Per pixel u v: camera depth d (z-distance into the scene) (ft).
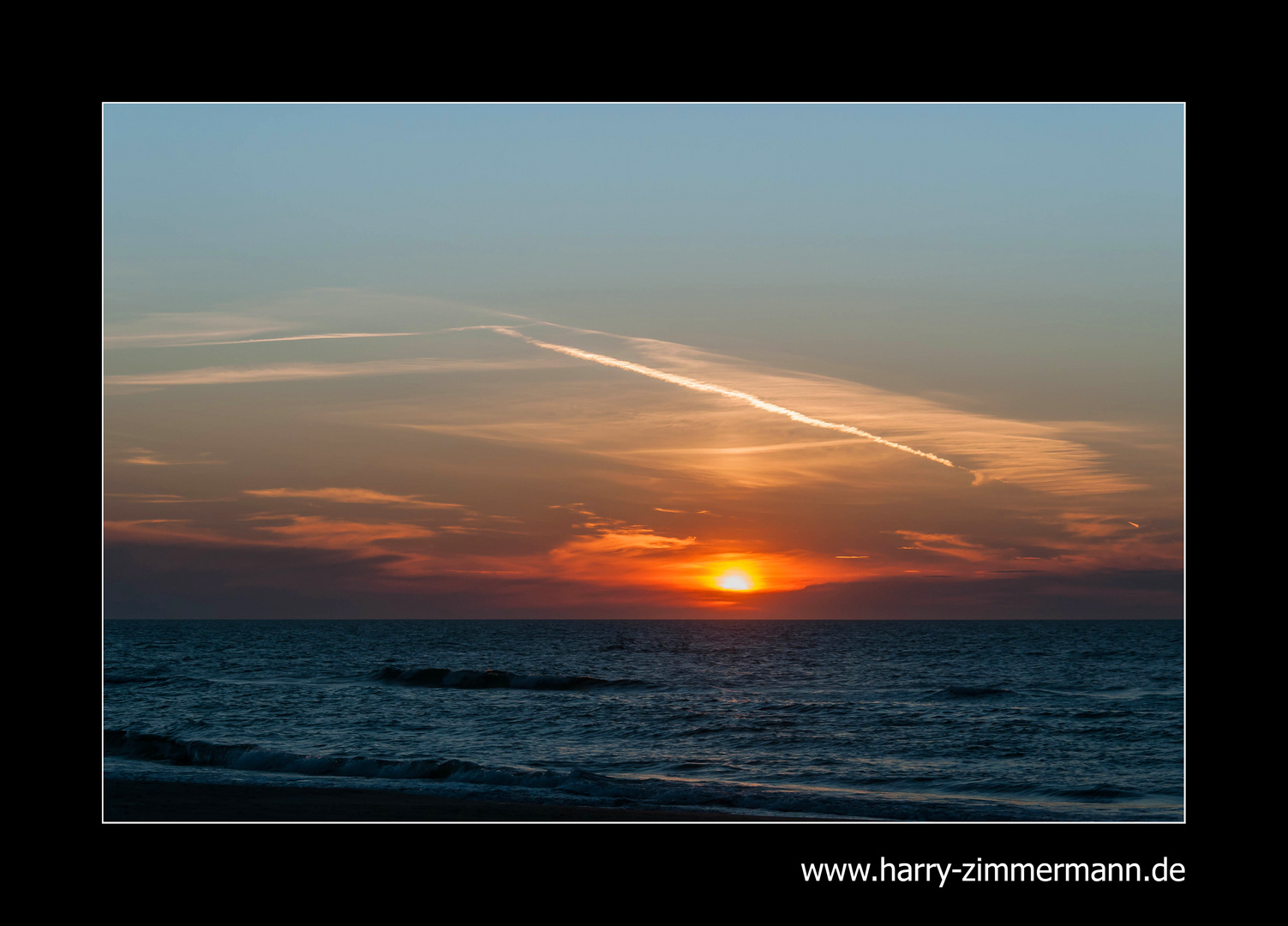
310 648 258.37
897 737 79.36
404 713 98.12
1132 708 100.89
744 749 73.92
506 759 68.95
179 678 142.31
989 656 210.79
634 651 255.29
